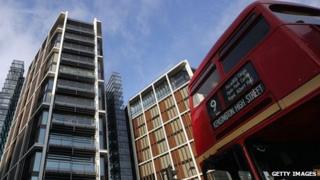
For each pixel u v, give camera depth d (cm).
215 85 760
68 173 4200
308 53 489
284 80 526
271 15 618
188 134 5928
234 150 620
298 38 528
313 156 589
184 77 6762
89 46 6631
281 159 568
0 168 5703
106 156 4744
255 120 576
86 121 5103
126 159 6994
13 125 6450
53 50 6012
